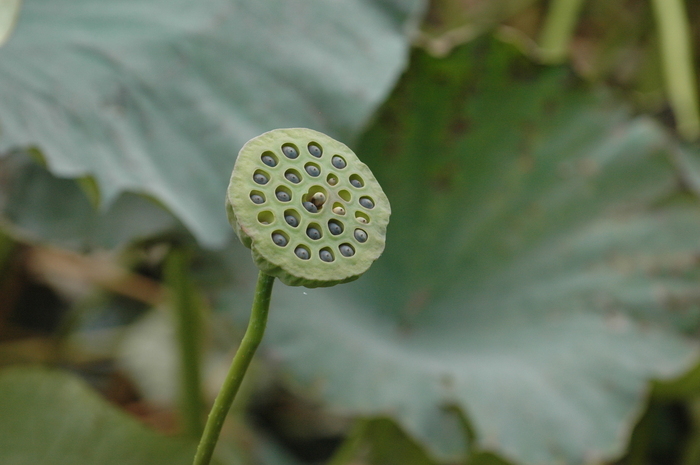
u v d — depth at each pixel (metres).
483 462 2.46
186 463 2.22
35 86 2.15
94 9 2.44
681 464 3.45
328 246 1.43
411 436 2.33
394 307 2.76
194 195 2.21
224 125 2.30
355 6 2.56
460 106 2.85
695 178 3.18
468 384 2.45
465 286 2.82
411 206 2.86
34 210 2.61
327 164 1.45
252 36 2.42
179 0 2.47
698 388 2.67
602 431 2.44
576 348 2.63
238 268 2.50
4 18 1.76
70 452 2.17
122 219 2.51
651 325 2.71
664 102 3.47
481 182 2.90
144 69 2.31
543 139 2.91
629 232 2.82
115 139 2.18
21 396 2.18
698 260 2.76
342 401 2.35
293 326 2.45
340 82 2.40
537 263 2.83
